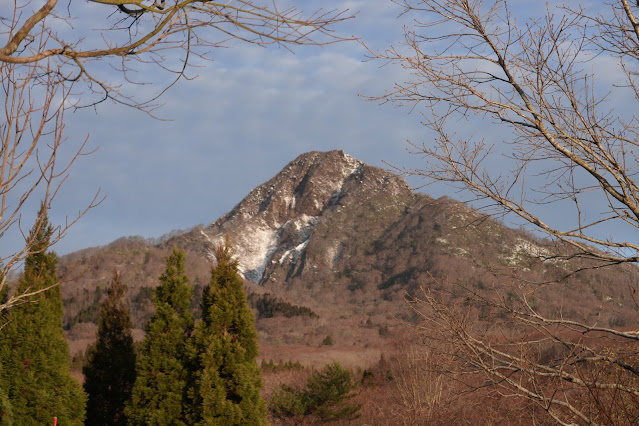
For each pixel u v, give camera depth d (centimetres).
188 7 313
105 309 1778
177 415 1407
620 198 488
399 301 18712
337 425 2267
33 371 1349
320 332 12606
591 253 498
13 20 328
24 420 1318
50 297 1436
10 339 1348
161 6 328
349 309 19888
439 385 1423
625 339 543
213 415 1320
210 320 1409
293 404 2288
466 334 535
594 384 489
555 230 495
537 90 516
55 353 1384
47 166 344
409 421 1421
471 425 864
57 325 1446
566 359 515
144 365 1452
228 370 1358
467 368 568
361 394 2495
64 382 1387
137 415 1433
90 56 311
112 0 306
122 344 1762
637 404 488
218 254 1466
